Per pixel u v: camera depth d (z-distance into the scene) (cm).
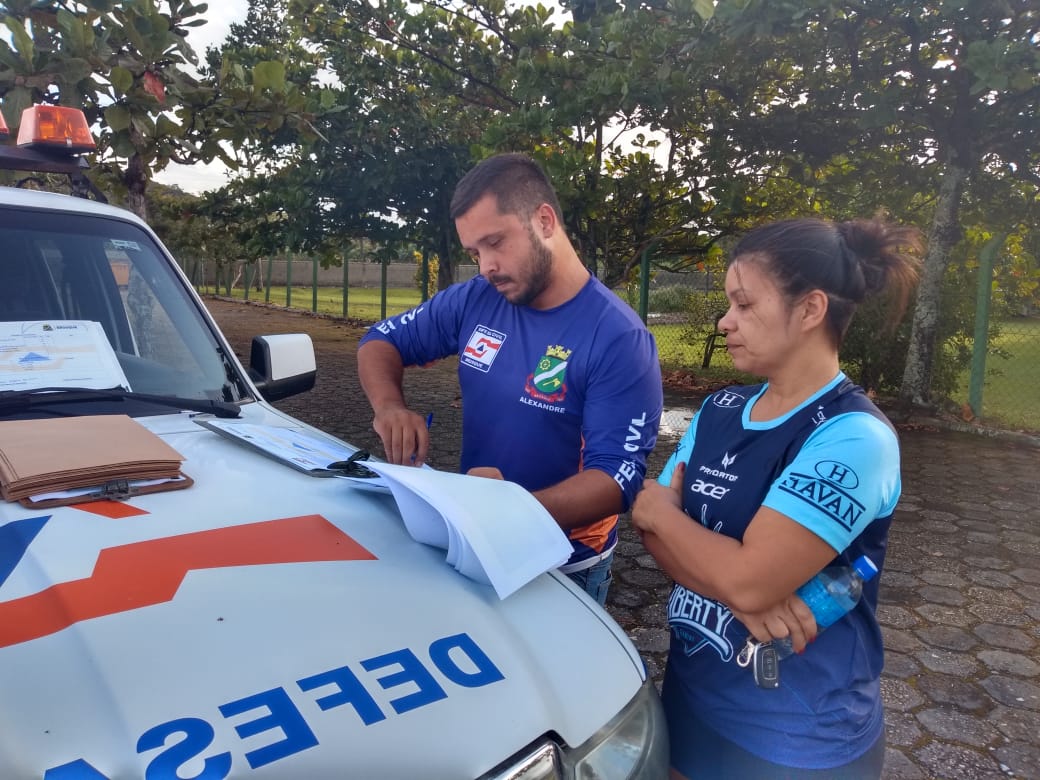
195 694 119
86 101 539
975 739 305
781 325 155
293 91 644
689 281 1291
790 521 144
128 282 260
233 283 3083
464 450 237
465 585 159
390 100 1369
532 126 883
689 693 169
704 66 848
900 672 352
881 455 147
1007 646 377
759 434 162
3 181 445
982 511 579
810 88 902
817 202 1062
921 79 830
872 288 155
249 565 150
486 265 206
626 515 558
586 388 210
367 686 128
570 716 143
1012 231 998
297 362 285
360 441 736
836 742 154
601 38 869
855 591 151
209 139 641
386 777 119
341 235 1516
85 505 167
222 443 216
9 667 118
